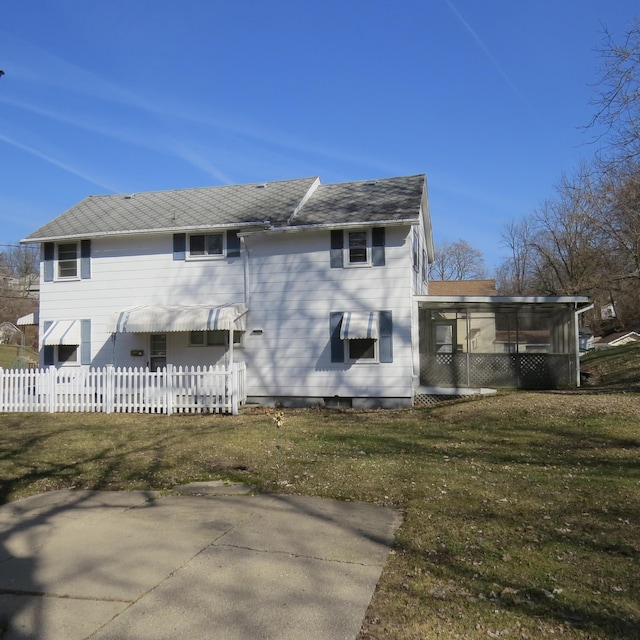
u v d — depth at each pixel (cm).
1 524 646
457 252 7694
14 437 1194
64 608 435
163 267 1822
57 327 1859
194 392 1570
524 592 438
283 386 1728
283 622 402
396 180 2045
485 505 665
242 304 1745
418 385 1781
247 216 1783
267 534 590
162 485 811
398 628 388
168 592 457
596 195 2445
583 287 3180
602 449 944
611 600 420
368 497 721
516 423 1216
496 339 1870
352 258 1709
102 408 1599
